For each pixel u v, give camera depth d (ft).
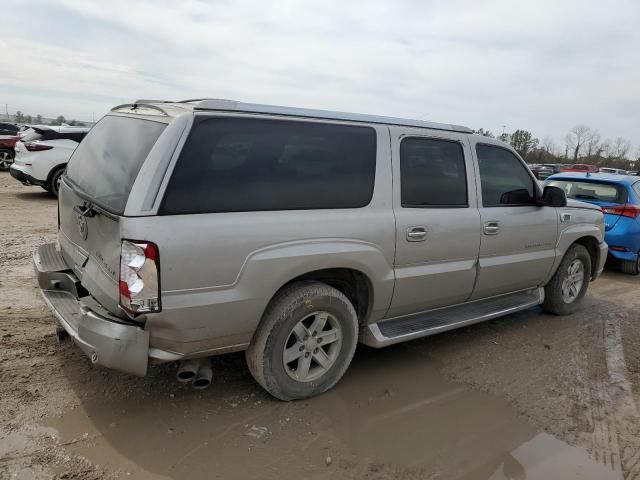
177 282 8.76
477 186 13.91
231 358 12.89
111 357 8.70
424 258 12.48
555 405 11.82
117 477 8.36
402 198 12.07
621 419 11.37
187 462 8.86
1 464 8.42
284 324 10.33
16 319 13.96
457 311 14.39
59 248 12.87
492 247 14.23
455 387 12.36
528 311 18.74
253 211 9.68
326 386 11.38
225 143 9.54
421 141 12.72
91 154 11.57
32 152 36.22
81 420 9.82
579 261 18.16
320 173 10.74
